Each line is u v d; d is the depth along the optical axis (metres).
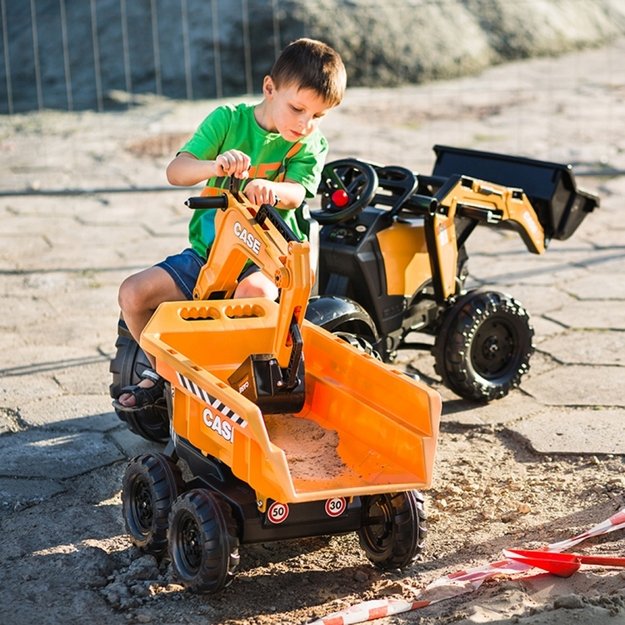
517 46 24.31
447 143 16.69
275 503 5.24
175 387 5.59
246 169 5.64
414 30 22.72
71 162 15.90
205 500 5.27
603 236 12.28
